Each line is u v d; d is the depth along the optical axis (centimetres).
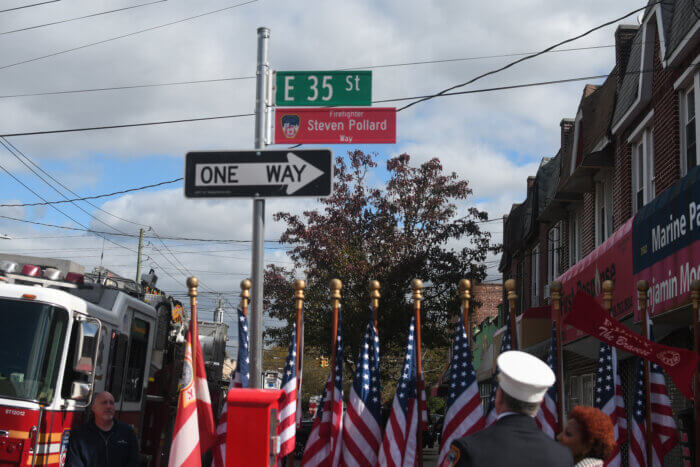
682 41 1227
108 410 748
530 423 395
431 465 2508
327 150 615
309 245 2509
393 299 2473
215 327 1834
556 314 739
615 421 711
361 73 669
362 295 2447
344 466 673
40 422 805
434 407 5091
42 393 815
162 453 1284
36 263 1045
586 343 1479
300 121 666
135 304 1074
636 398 737
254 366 593
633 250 1241
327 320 2469
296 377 703
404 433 658
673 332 1242
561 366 728
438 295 2544
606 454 472
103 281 1102
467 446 387
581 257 2125
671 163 1333
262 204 616
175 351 1322
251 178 616
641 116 1539
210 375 1720
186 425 662
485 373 3084
